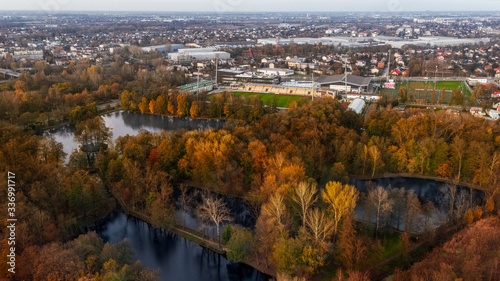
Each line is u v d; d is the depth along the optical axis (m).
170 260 186.88
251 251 180.12
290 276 159.62
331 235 180.00
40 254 149.50
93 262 152.25
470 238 163.88
